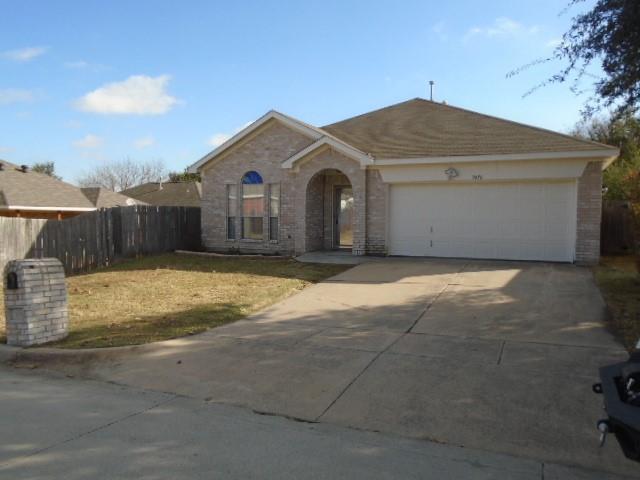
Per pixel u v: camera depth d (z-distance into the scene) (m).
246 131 18.06
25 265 7.26
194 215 20.47
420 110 19.92
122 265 16.08
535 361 6.28
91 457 4.14
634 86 8.40
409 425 4.82
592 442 4.39
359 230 16.41
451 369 6.11
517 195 14.58
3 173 25.73
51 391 5.83
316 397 5.51
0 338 7.76
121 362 6.73
